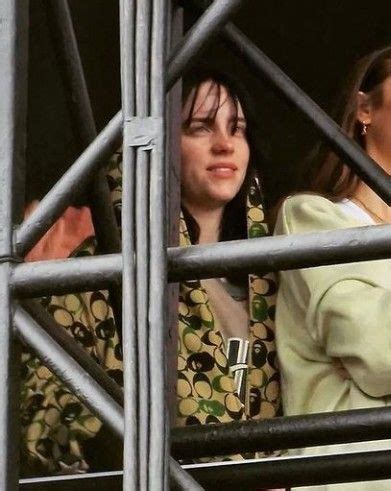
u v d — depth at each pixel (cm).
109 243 504
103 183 498
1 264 440
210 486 472
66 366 429
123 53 435
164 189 425
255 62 496
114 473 473
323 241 424
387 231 421
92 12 742
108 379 483
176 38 500
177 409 507
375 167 497
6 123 450
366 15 767
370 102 552
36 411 529
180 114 511
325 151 539
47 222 441
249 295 528
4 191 446
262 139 561
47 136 738
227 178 543
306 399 503
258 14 777
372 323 484
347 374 496
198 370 514
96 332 530
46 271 437
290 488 488
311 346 505
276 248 426
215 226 547
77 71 495
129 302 420
